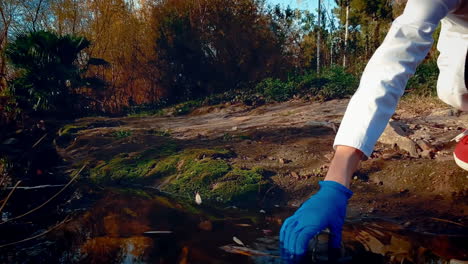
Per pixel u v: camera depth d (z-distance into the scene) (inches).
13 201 113.6
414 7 50.9
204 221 88.6
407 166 110.2
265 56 490.0
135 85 515.5
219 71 490.3
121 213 96.2
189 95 503.2
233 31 482.6
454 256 65.6
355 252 66.9
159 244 73.2
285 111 262.8
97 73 495.5
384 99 49.2
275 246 70.4
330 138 153.4
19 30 403.5
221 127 213.5
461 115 165.9
